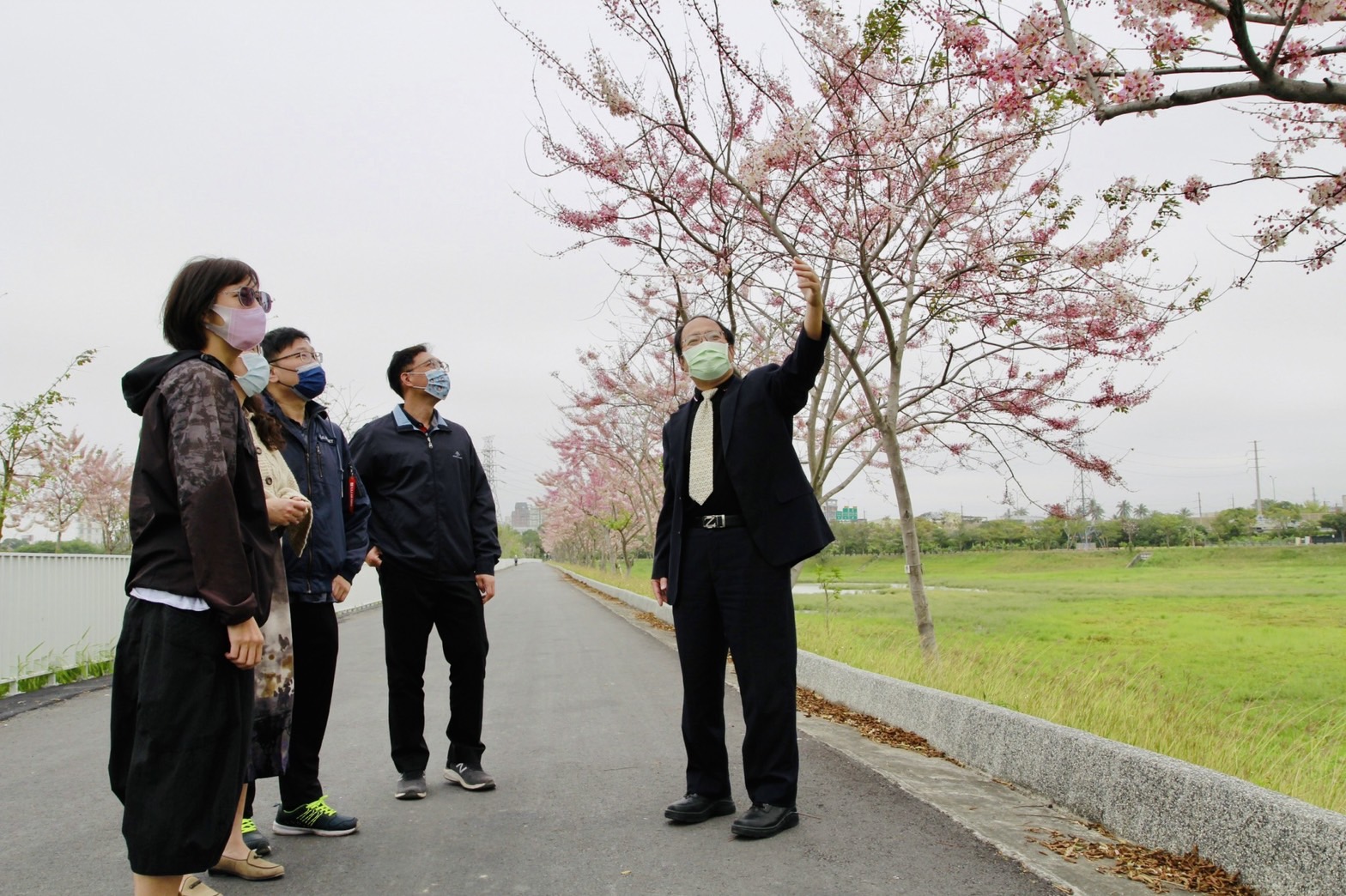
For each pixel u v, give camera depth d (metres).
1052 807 3.88
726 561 3.73
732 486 3.74
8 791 4.48
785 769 3.63
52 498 21.59
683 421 4.00
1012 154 7.59
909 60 6.87
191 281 2.67
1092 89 4.42
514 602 23.70
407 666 4.31
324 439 3.89
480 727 4.50
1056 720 5.25
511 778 4.60
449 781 4.53
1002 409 8.95
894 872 3.08
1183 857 3.13
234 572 2.39
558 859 3.30
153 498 2.44
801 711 6.47
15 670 7.93
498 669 9.27
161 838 2.35
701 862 3.23
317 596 3.71
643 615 17.50
